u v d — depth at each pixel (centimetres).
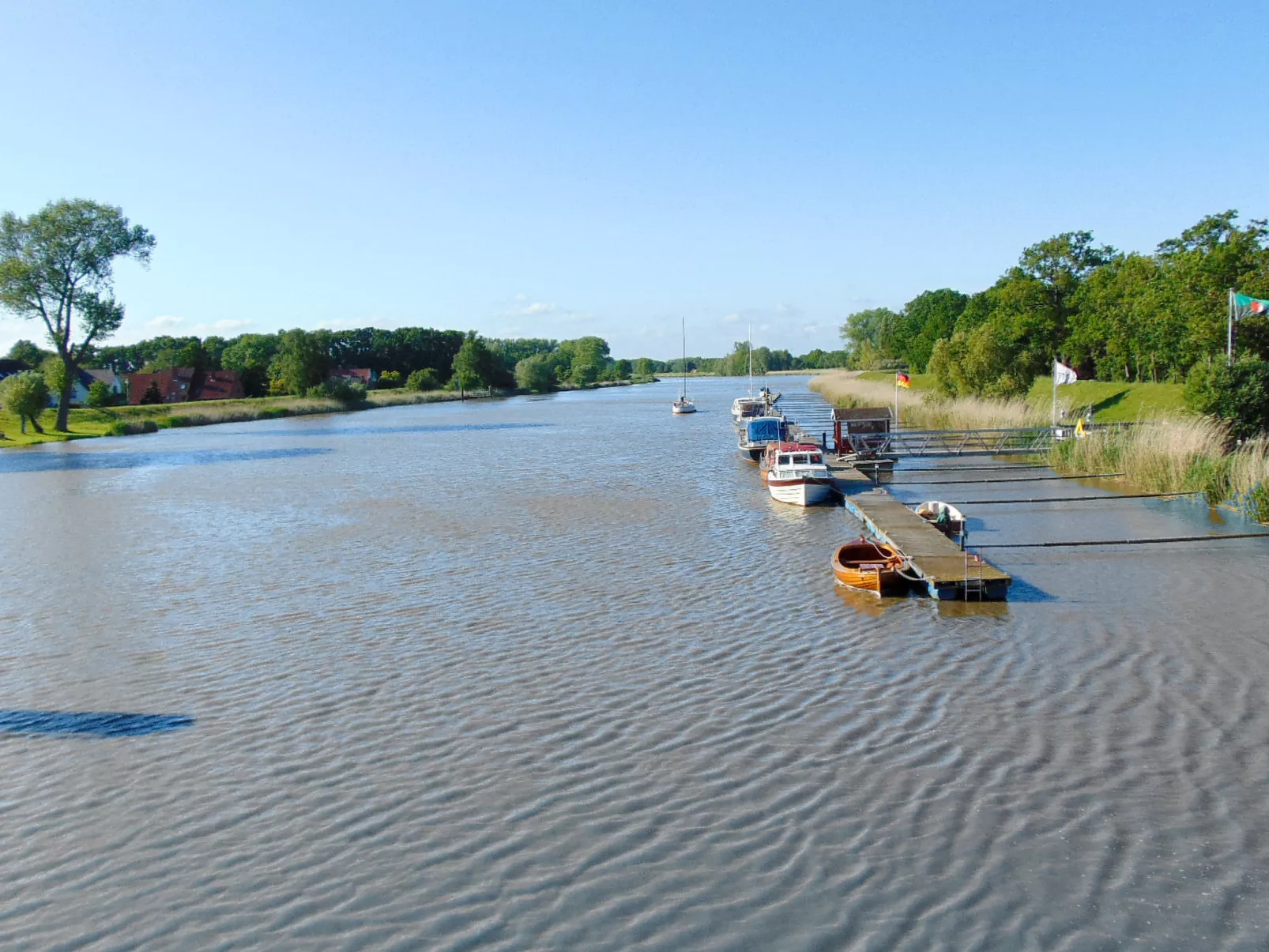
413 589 2466
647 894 1080
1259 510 2998
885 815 1234
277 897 1093
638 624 2092
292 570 2728
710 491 4112
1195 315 4962
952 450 5056
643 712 1595
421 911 1059
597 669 1809
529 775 1373
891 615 2114
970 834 1181
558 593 2386
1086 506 3422
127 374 14888
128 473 5275
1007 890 1066
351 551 2966
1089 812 1225
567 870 1130
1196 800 1248
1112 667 1745
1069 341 7438
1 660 1955
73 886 1124
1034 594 2256
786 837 1189
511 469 5109
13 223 7481
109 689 1769
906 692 1652
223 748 1493
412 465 5419
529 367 17750
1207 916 1012
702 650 1906
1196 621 2002
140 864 1166
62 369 8162
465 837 1208
